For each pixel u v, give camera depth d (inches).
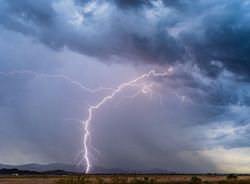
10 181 2598.4
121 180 2015.3
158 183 2075.5
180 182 2327.8
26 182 2429.9
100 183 1900.8
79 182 1846.7
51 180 2768.2
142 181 2043.6
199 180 2442.2
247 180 2349.9
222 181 2289.6
